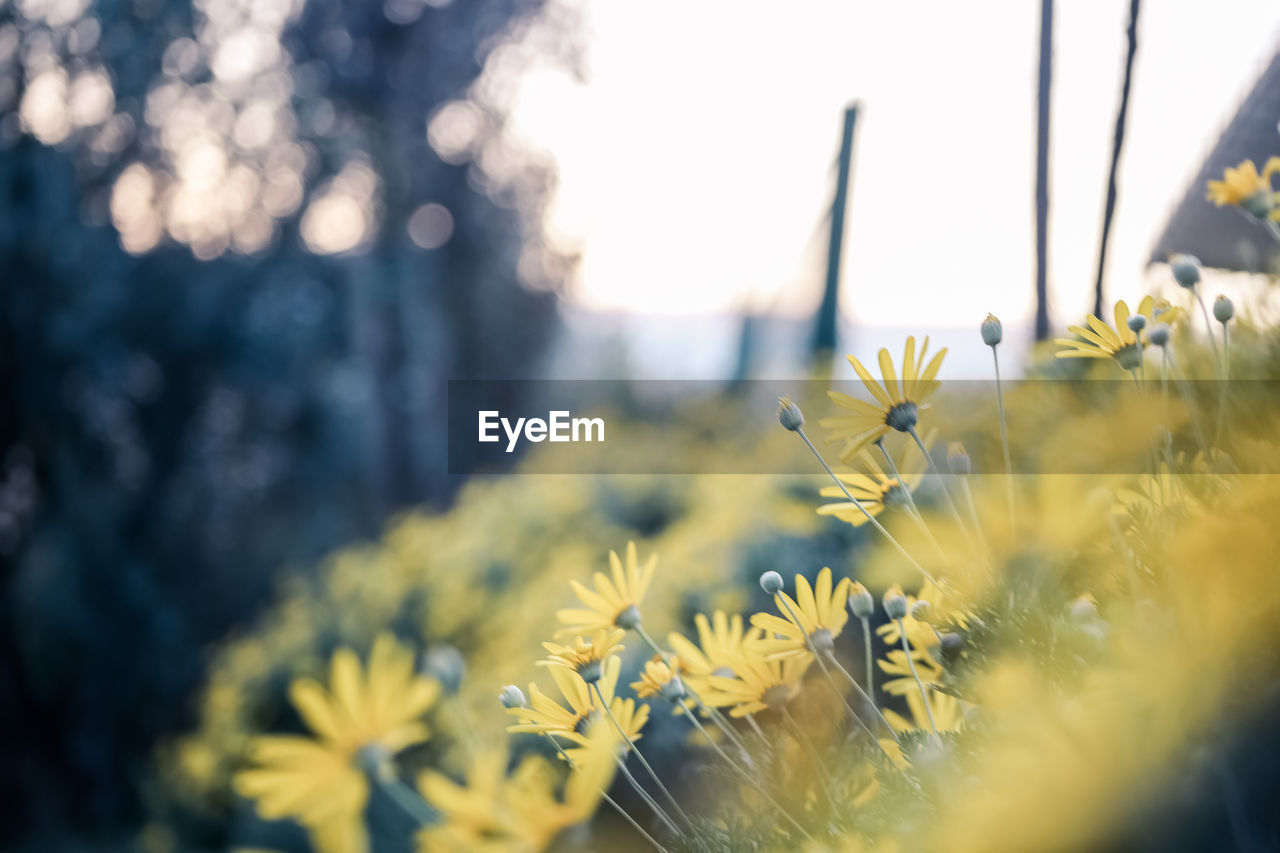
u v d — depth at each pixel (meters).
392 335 8.55
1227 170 0.55
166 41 7.19
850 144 4.17
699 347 7.43
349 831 0.23
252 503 7.52
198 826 3.52
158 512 6.87
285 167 8.18
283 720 3.53
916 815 0.30
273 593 6.98
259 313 7.63
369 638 3.54
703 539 2.38
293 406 7.77
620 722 0.42
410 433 8.41
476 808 0.23
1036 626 0.30
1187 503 0.32
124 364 6.72
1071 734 0.23
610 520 3.67
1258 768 0.22
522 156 9.73
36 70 6.70
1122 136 0.87
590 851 0.25
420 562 3.96
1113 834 0.22
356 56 8.52
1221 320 0.42
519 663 2.26
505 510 4.08
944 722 0.43
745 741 0.42
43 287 6.39
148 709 6.09
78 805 5.84
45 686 5.99
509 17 9.08
